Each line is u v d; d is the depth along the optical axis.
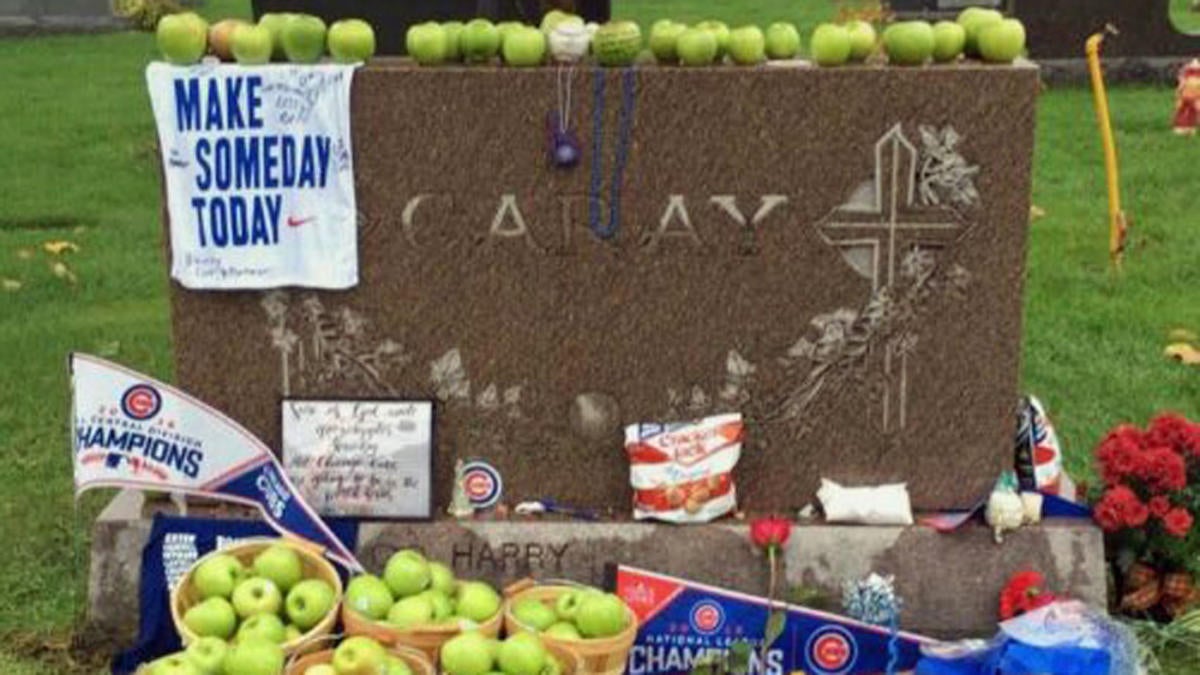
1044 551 4.21
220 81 4.11
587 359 4.29
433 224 4.20
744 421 4.32
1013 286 4.21
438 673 3.76
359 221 4.20
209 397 4.34
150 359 6.62
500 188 4.17
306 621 3.85
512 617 3.88
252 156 4.16
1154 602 4.36
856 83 4.07
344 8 8.09
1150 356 6.59
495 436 4.35
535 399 4.32
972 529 4.23
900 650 4.12
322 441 4.31
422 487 4.32
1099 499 4.34
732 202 4.16
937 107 4.08
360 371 4.31
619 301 4.24
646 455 4.25
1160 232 8.64
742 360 4.28
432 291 4.25
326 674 3.55
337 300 4.26
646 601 4.13
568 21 4.27
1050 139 11.42
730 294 4.23
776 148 4.12
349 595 3.87
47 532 4.95
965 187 4.14
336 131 4.13
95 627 4.29
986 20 4.21
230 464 4.21
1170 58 13.94
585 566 4.25
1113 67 13.94
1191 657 4.23
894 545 4.22
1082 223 8.87
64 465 5.50
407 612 3.82
